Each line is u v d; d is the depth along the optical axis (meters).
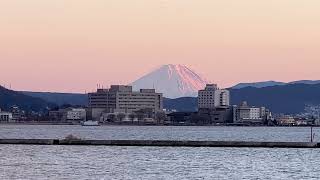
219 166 196.50
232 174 176.62
